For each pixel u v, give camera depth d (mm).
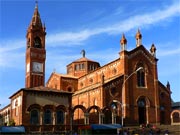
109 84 76625
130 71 81188
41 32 100062
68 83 99562
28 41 99875
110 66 86062
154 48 86875
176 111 85250
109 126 58469
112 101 75875
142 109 81375
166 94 87125
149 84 83562
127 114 76812
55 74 102375
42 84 96625
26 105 64062
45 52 99438
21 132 55594
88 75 96125
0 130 54125
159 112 83125
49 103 66875
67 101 69250
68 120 67500
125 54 80938
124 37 81938
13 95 71250
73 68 107250
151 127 74000
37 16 101875
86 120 68688
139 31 86000
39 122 64438
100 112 71000
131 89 79875
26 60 99500
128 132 64250
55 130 64688
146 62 84562
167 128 73500
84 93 83250
